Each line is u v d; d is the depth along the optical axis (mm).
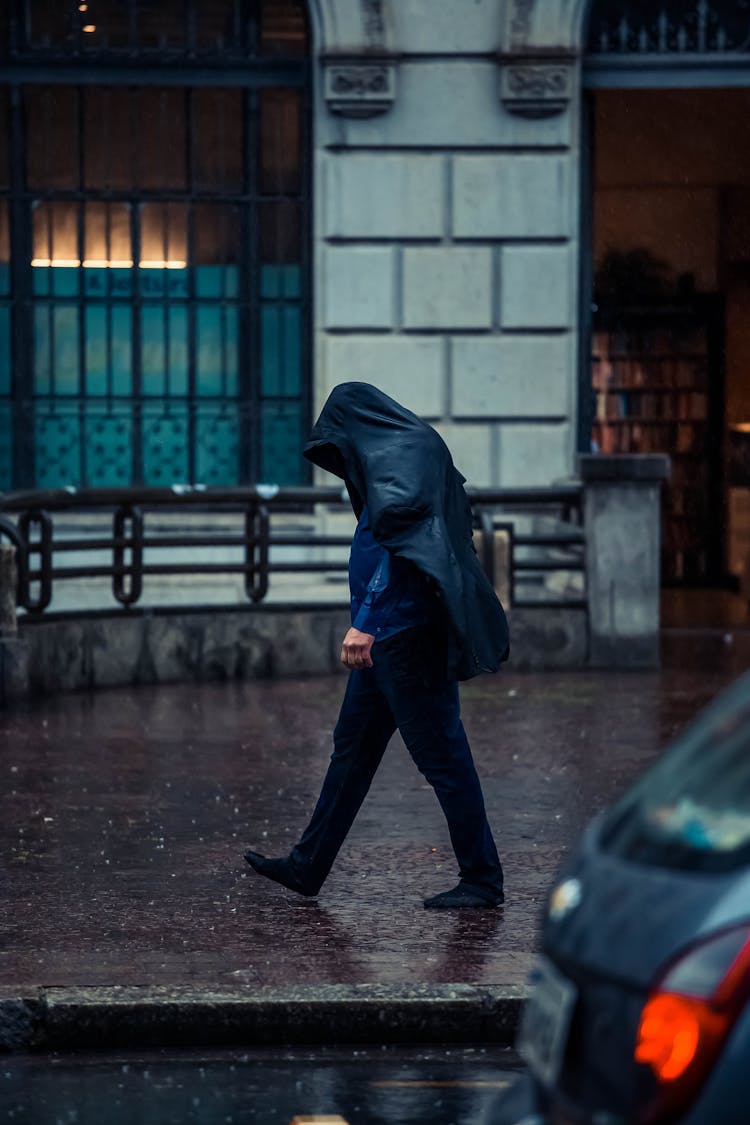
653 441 32844
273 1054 8664
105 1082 8164
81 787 14352
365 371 24703
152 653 20297
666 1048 4211
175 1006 8766
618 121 32344
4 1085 8109
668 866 4555
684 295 32719
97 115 24875
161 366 25219
